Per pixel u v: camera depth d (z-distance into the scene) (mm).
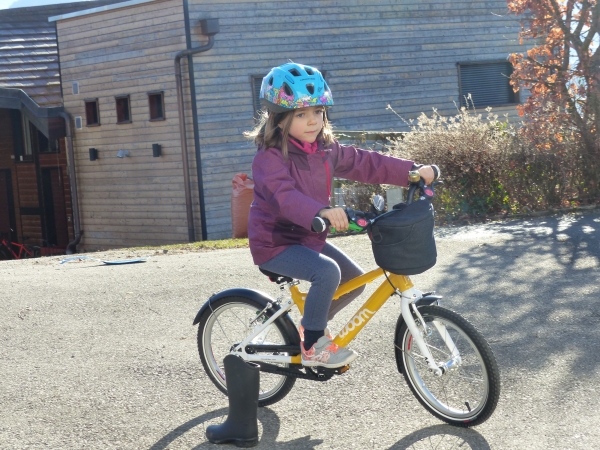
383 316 5680
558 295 5988
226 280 7520
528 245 8000
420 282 6719
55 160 22438
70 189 21656
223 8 17375
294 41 18141
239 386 3646
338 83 18641
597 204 10242
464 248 8125
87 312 6398
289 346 3959
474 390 3789
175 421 3990
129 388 4500
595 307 5594
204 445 3688
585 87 10641
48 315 6332
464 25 20141
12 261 10156
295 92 3574
